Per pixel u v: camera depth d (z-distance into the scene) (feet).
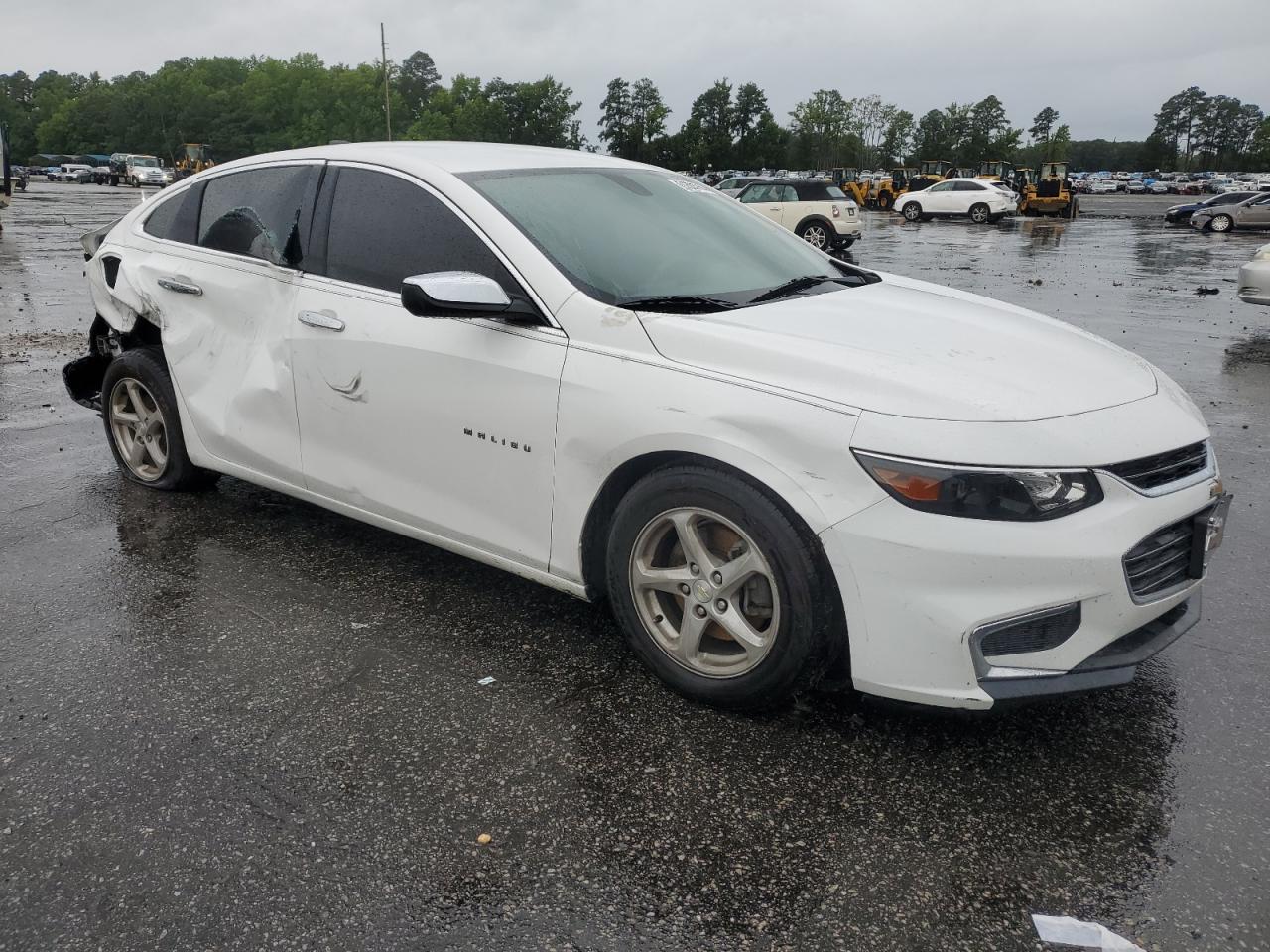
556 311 9.80
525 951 6.57
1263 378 25.46
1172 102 573.33
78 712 9.34
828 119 366.43
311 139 432.66
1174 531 8.64
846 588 8.18
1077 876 7.30
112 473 16.25
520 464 10.07
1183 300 42.09
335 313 11.50
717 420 8.59
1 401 21.16
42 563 12.69
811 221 75.46
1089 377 9.19
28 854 7.45
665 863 7.40
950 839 7.69
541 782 8.34
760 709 9.23
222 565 12.69
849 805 8.07
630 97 350.64
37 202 129.90
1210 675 10.23
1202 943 6.65
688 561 9.17
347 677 10.01
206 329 13.24
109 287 14.75
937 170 194.80
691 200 12.62
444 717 9.31
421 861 7.39
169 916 6.84
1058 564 7.81
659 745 8.89
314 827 7.76
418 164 11.30
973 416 8.06
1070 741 9.02
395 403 11.02
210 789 8.21
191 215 13.92
